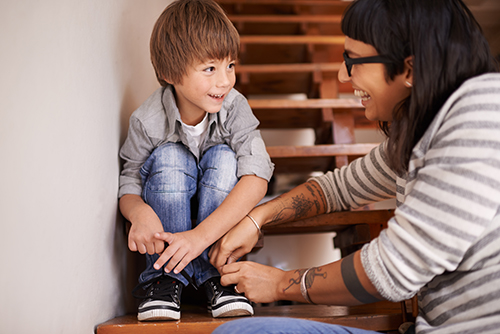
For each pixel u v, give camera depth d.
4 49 0.59
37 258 0.66
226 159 1.08
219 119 1.10
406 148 0.74
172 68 0.99
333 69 2.31
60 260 0.74
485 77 0.66
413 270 0.66
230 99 1.10
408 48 0.70
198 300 1.49
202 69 0.97
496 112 0.63
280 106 1.99
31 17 0.67
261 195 1.04
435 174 0.64
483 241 0.62
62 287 0.74
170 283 0.95
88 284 0.87
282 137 2.93
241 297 0.94
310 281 0.80
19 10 0.63
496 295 0.61
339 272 0.75
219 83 0.99
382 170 1.01
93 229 0.92
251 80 2.37
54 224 0.72
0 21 0.58
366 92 0.80
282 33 2.96
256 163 1.05
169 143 1.09
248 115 1.12
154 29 1.07
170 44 0.98
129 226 1.11
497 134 0.61
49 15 0.74
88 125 0.92
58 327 0.72
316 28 2.94
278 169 1.90
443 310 0.66
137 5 1.46
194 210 1.25
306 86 2.41
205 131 1.12
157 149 1.08
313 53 2.60
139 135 1.07
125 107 1.24
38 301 0.65
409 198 0.68
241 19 2.85
